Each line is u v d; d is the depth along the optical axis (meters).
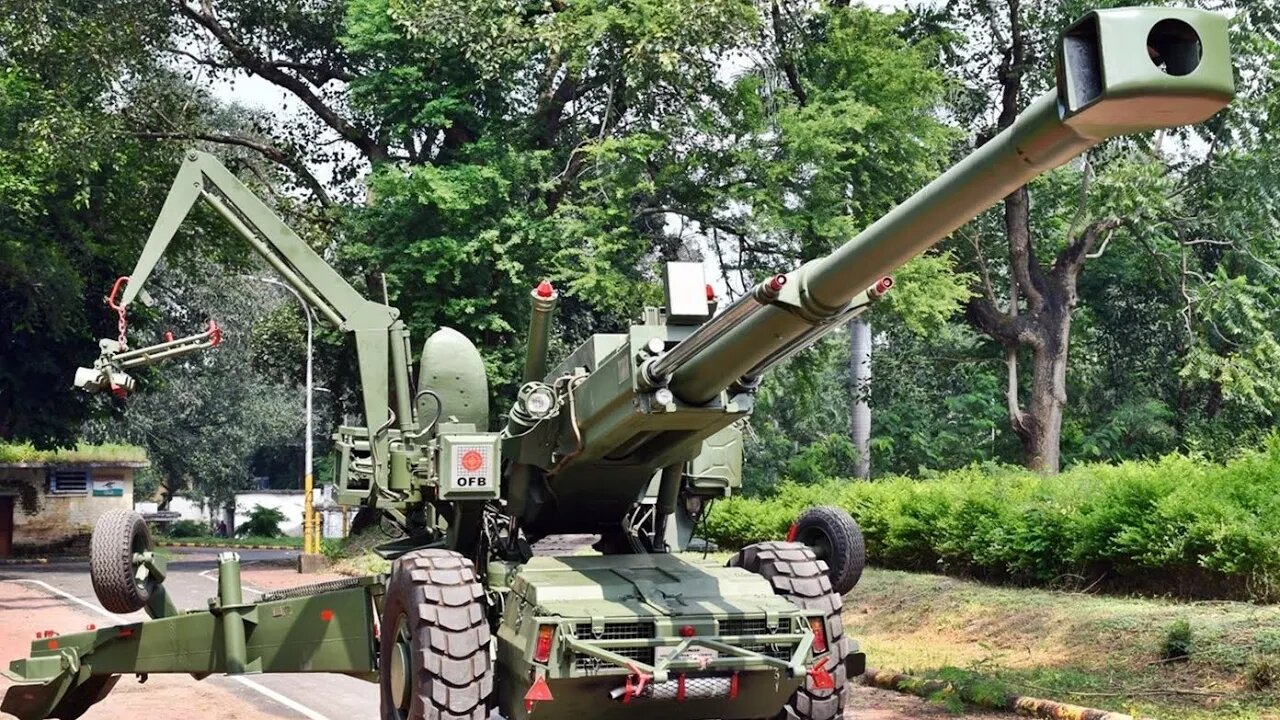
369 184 28.91
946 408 35.84
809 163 27.05
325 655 10.09
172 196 11.32
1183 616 13.24
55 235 34.19
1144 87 4.54
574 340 31.88
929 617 16.39
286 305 39.53
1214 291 29.19
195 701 12.85
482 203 27.44
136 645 10.93
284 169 34.78
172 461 63.72
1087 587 15.99
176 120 32.94
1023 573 17.16
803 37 29.02
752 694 8.57
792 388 32.09
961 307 29.44
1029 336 30.77
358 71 34.19
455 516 9.71
